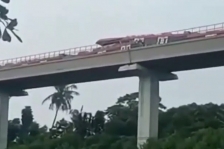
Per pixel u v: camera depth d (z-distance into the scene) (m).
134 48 57.59
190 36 54.09
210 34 52.59
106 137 65.06
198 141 49.78
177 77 61.50
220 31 52.06
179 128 63.03
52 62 65.19
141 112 59.56
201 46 52.16
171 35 55.84
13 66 70.19
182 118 67.44
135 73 60.25
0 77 72.00
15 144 76.31
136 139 63.38
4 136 76.69
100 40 63.81
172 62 56.72
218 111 74.81
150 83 59.38
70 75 66.75
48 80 71.19
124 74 62.69
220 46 50.72
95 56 61.00
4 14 7.54
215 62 55.38
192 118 68.50
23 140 76.06
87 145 66.56
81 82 72.50
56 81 72.00
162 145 52.03
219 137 48.28
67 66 63.88
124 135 72.88
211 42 51.38
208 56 52.91
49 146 66.94
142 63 58.00
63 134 75.81
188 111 74.50
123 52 58.72
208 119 64.25
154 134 58.94
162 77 60.94
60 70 64.56
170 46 54.62
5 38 7.50
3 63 72.19
